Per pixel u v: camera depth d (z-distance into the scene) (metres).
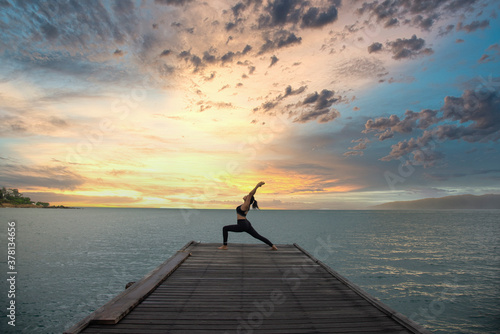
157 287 5.52
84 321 3.71
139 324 3.85
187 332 3.62
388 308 4.36
